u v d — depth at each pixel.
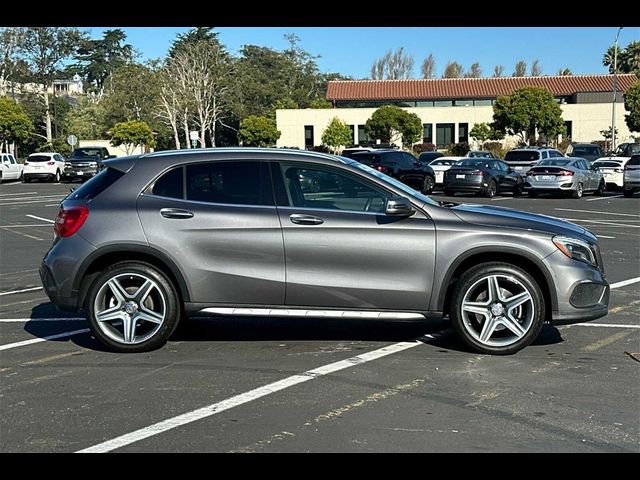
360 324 8.07
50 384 6.04
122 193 6.94
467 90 65.06
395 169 29.03
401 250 6.68
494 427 5.07
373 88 67.38
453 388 5.88
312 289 6.73
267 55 89.75
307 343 7.29
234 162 6.99
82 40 65.31
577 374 6.24
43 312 8.80
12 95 64.81
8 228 18.42
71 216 6.90
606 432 4.98
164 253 6.77
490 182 28.58
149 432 5.00
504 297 6.76
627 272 11.31
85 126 73.94
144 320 6.94
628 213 21.31
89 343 7.34
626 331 7.71
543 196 29.19
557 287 6.69
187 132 64.06
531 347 7.10
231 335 7.62
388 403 5.53
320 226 6.71
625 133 58.47
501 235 6.69
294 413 5.33
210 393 5.79
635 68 69.50
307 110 62.88
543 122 50.34
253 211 6.80
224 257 6.77
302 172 6.93
